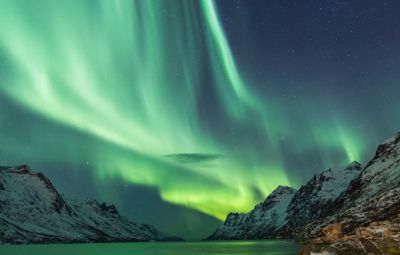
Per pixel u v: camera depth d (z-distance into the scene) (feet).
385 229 242.78
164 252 602.44
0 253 601.62
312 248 284.00
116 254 549.13
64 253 591.78
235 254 485.56
